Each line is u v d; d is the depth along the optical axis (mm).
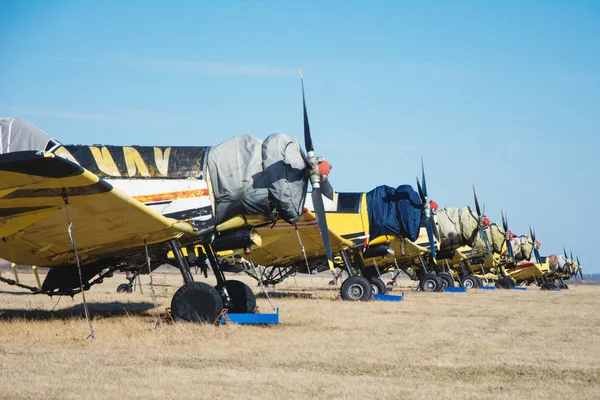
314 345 11562
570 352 11555
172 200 14555
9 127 14539
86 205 12031
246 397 7371
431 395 7797
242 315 14672
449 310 20766
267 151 14734
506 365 10047
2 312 17656
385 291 28406
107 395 7168
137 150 14938
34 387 7387
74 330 12547
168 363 9305
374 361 10094
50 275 16594
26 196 11195
